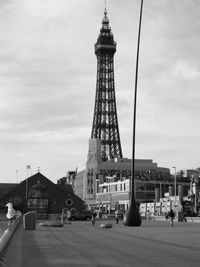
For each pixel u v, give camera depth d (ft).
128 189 639.76
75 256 68.85
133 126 165.68
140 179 655.35
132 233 137.08
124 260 63.16
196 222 264.72
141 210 510.17
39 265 57.77
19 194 475.31
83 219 319.88
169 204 456.45
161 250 78.43
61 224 192.34
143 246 87.35
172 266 56.24
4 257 62.03
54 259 64.90
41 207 473.67
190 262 60.34
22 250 79.30
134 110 165.99
